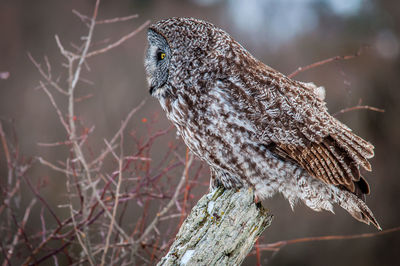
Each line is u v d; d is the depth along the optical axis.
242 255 6.53
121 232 9.16
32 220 15.04
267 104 7.64
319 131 7.74
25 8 30.75
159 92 8.27
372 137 24.47
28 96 27.38
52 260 11.22
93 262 8.91
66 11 30.69
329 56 27.94
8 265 9.66
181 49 7.94
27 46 30.31
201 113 7.69
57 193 15.76
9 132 14.09
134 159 9.58
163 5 32.84
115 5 31.14
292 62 29.53
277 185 7.84
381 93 24.56
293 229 22.12
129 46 26.97
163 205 10.44
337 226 22.70
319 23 29.52
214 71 7.71
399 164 24.44
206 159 7.96
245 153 7.66
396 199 24.22
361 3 27.47
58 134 24.36
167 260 6.18
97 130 23.09
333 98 22.47
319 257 22.39
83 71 24.12
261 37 31.75
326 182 7.71
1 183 10.44
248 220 6.73
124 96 24.91
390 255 23.17
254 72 7.84
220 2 33.81
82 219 9.67
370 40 26.45
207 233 6.46
